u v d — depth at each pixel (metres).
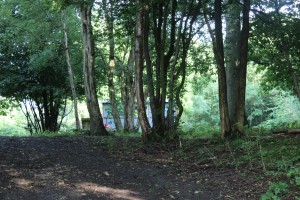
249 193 6.36
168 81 14.63
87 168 8.16
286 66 16.59
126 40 21.30
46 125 25.05
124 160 9.45
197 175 7.91
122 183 7.20
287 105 26.98
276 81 18.80
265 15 14.01
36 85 22.83
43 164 8.12
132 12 12.34
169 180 7.62
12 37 22.02
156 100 12.80
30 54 22.25
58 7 14.37
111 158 9.61
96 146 11.38
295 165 7.30
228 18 16.28
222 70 11.80
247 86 31.11
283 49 15.21
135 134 16.70
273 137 11.80
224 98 11.89
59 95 23.48
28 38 21.75
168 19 14.88
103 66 22.77
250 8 13.61
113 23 15.52
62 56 22.44
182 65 13.55
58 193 6.13
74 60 22.53
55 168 7.84
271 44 15.91
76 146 11.09
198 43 17.83
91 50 15.89
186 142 11.99
